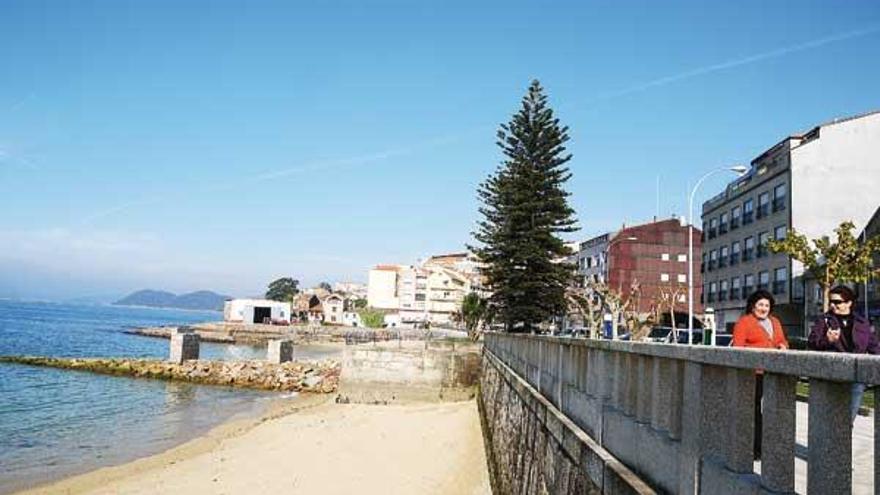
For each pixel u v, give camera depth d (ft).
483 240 155.74
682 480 17.51
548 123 153.79
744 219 187.01
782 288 163.32
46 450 92.79
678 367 18.29
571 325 243.40
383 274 475.31
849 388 11.43
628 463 21.90
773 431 13.43
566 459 28.55
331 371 187.62
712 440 16.11
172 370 193.16
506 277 151.53
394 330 347.15
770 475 13.42
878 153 157.48
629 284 279.28
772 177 170.19
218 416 127.54
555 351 36.37
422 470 80.38
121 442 99.86
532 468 38.34
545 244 150.92
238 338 386.32
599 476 22.90
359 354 147.02
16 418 117.08
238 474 80.02
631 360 22.47
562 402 33.35
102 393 155.43
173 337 211.82
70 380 178.29
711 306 209.56
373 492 71.77
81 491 72.59
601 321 158.20
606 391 25.27
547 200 150.00
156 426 114.32
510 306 153.28
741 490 14.42
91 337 381.19
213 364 197.67
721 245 203.72
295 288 617.21
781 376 13.29
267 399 156.15
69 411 126.93
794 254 104.94
